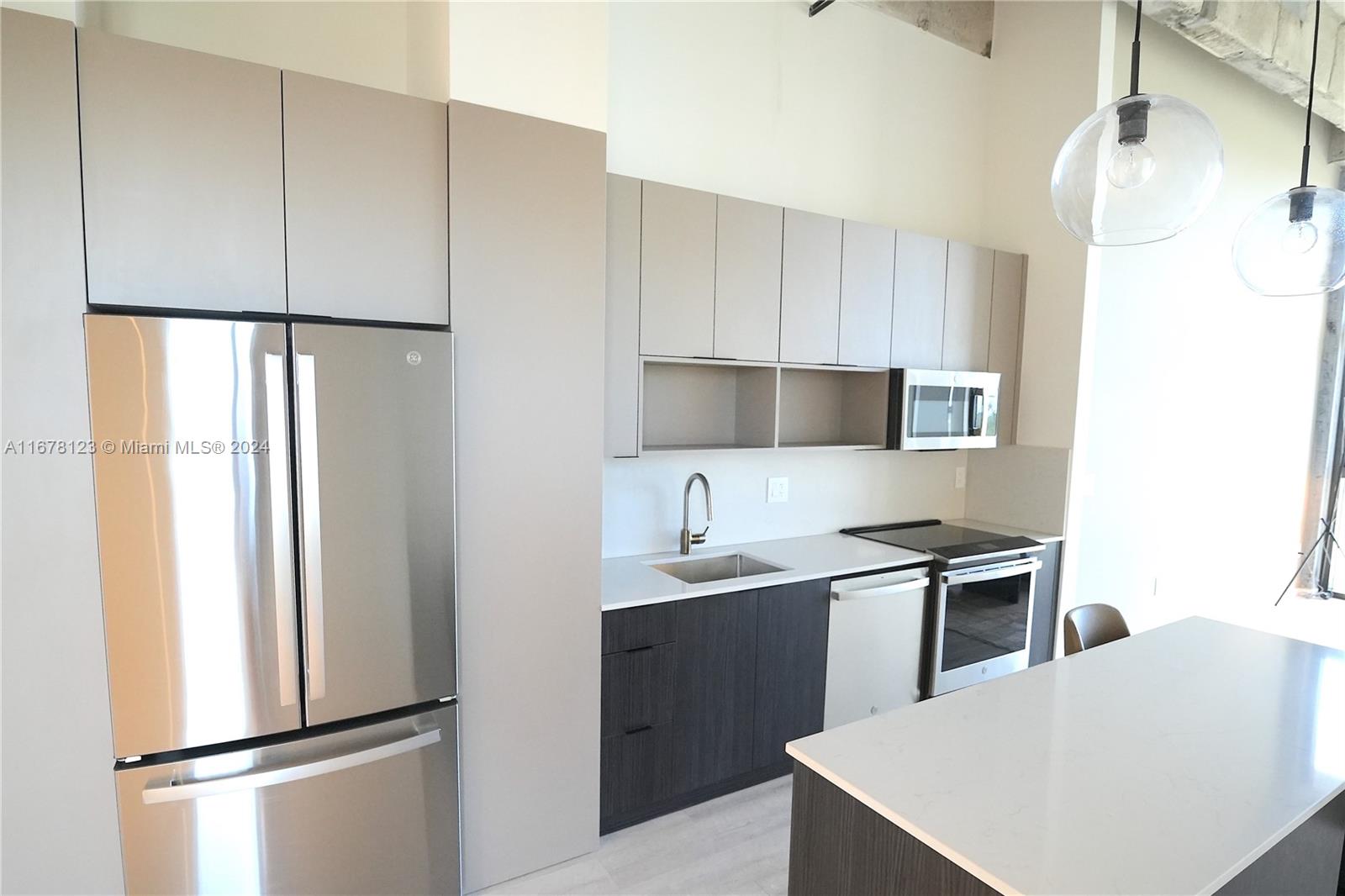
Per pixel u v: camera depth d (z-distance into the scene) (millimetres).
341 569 1696
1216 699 1622
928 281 3236
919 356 3242
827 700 2752
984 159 3830
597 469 2115
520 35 2006
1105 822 1099
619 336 2371
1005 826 1079
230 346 1528
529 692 2043
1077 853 1014
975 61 3725
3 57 1355
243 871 1639
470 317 1875
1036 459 3594
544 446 2018
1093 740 1396
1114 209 1438
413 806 1849
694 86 2838
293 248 1640
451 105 1811
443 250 1830
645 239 2398
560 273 2008
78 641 1467
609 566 2703
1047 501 3553
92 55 1425
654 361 2467
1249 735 1433
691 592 2348
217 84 1539
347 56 2201
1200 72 4129
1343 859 1672
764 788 2617
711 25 2867
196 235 1535
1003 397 3609
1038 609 3441
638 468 2855
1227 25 3258
